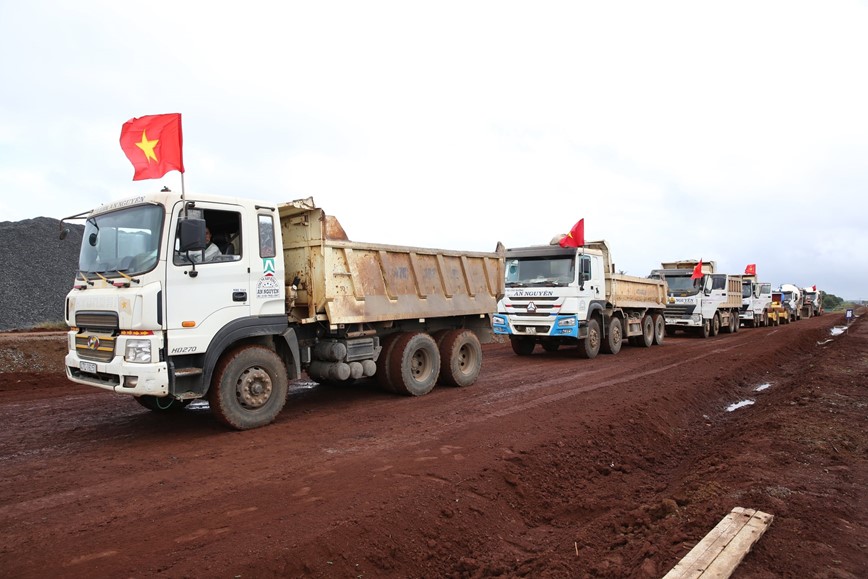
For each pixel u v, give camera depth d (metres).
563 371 12.74
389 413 8.29
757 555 3.77
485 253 11.68
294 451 6.28
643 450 7.25
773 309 36.03
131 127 7.05
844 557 3.79
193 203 6.67
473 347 11.02
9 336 13.88
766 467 5.59
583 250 14.94
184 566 3.60
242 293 7.19
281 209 8.32
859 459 6.00
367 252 9.03
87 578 3.47
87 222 7.48
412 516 4.57
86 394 10.05
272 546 3.88
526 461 6.01
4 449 6.37
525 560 4.25
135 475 5.44
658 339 20.05
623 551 4.11
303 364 8.73
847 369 12.01
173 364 6.49
